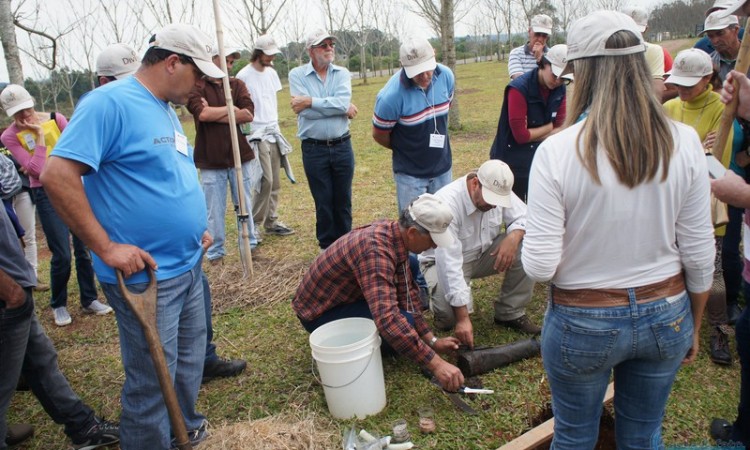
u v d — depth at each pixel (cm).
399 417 314
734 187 217
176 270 255
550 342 192
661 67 477
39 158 423
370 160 1045
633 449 200
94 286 484
